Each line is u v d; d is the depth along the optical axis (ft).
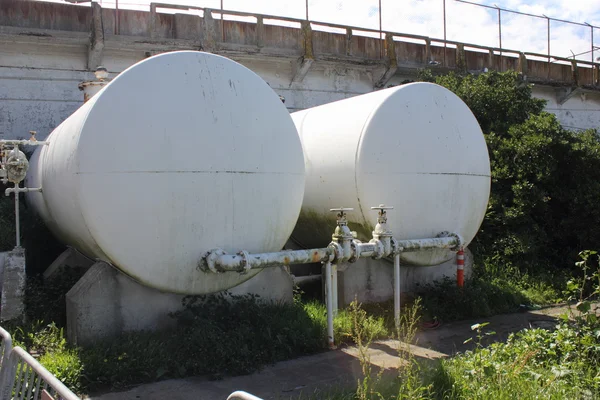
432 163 24.99
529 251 32.58
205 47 43.93
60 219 22.54
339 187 25.08
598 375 15.78
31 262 29.01
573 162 35.19
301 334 20.83
